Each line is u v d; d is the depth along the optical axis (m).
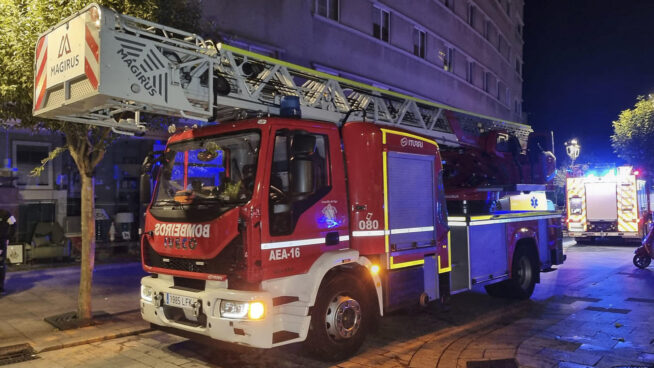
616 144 33.44
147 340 6.09
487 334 6.27
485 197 8.11
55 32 4.38
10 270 11.19
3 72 5.75
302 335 4.66
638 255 12.05
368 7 18.77
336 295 5.11
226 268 4.41
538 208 9.50
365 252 5.41
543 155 10.41
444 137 8.41
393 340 6.05
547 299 8.52
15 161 12.38
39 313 7.41
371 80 18.72
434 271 6.38
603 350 5.38
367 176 5.51
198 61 4.64
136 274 11.01
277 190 4.60
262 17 14.30
